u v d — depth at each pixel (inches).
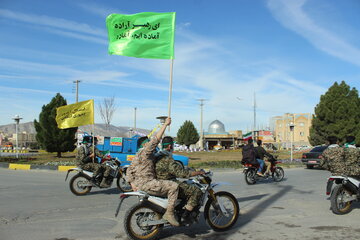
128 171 209.2
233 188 425.4
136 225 212.7
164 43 274.7
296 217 258.2
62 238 203.0
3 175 543.8
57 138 1042.1
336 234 211.2
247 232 217.3
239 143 3437.5
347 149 267.7
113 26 285.4
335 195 262.7
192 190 204.1
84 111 452.8
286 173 661.3
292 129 1059.9
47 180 478.6
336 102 1386.6
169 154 207.9
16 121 976.9
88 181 356.5
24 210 277.9
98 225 232.4
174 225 199.0
